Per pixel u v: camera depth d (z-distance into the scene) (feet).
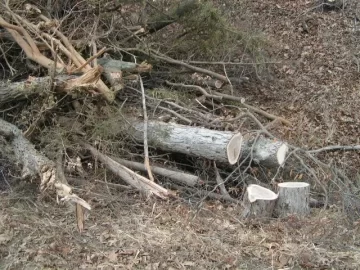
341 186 26.03
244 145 25.41
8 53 27.66
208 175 26.32
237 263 21.99
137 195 24.68
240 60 31.83
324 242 23.04
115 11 28.53
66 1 28.17
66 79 24.76
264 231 23.45
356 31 36.19
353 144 29.50
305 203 24.47
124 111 26.12
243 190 25.46
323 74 33.55
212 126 26.73
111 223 23.20
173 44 30.07
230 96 29.14
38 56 25.84
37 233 22.40
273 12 37.45
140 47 28.76
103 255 21.86
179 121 26.73
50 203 23.88
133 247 22.24
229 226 23.52
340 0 37.86
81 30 27.94
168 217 23.57
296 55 34.63
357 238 23.45
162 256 21.95
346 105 31.81
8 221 22.67
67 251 21.85
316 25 36.63
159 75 29.45
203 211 24.26
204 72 29.76
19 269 21.36
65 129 24.84
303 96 32.09
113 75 25.81
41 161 23.04
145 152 25.09
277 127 28.68
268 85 32.55
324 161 27.73
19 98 24.94
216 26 29.66
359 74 33.76
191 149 25.41
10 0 27.07
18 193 24.14
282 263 22.18
